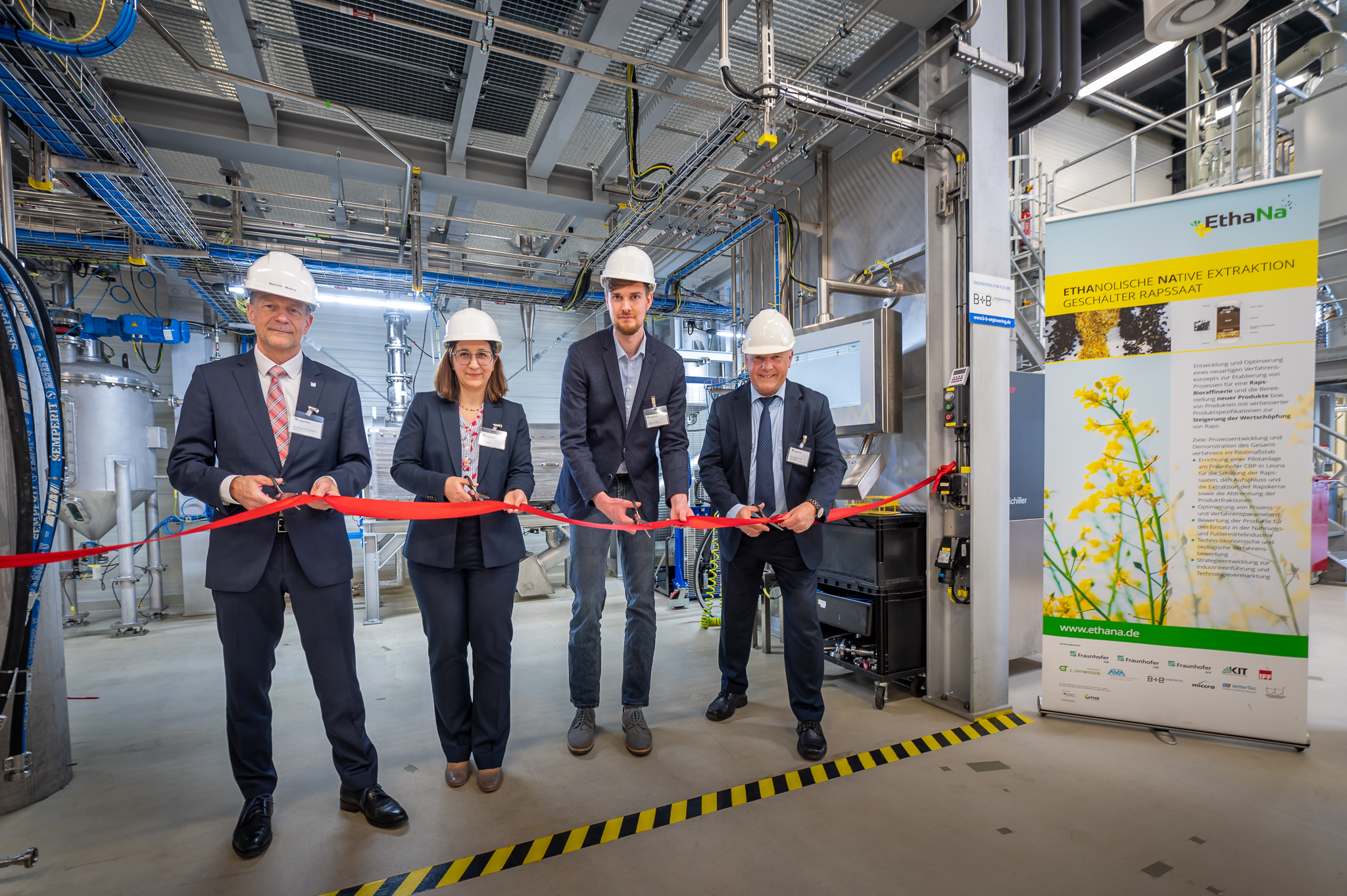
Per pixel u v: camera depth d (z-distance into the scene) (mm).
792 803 1799
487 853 1569
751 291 4531
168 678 3207
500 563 1803
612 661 3326
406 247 4891
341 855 1566
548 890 1426
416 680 3078
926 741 2229
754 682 2930
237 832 1580
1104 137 6422
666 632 3998
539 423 5367
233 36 2979
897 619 2646
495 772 1890
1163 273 2314
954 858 1531
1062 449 2480
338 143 3961
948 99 2541
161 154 4137
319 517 1609
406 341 6293
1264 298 2176
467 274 5566
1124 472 2379
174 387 5395
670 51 3391
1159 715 2307
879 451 3504
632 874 1483
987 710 2467
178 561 5445
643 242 4672
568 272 6191
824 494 2070
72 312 4430
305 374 1665
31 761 1865
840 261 3824
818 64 3504
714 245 4691
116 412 4379
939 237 2605
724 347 7500
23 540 1631
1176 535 2299
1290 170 5262
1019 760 2072
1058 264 2492
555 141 3988
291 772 2037
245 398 1566
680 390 2176
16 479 1641
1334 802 1782
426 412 1894
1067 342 2475
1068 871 1472
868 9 2498
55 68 2447
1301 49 4992
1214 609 2242
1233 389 2221
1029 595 3092
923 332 3248
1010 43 2527
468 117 3717
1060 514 2475
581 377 2084
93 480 4258
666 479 2154
